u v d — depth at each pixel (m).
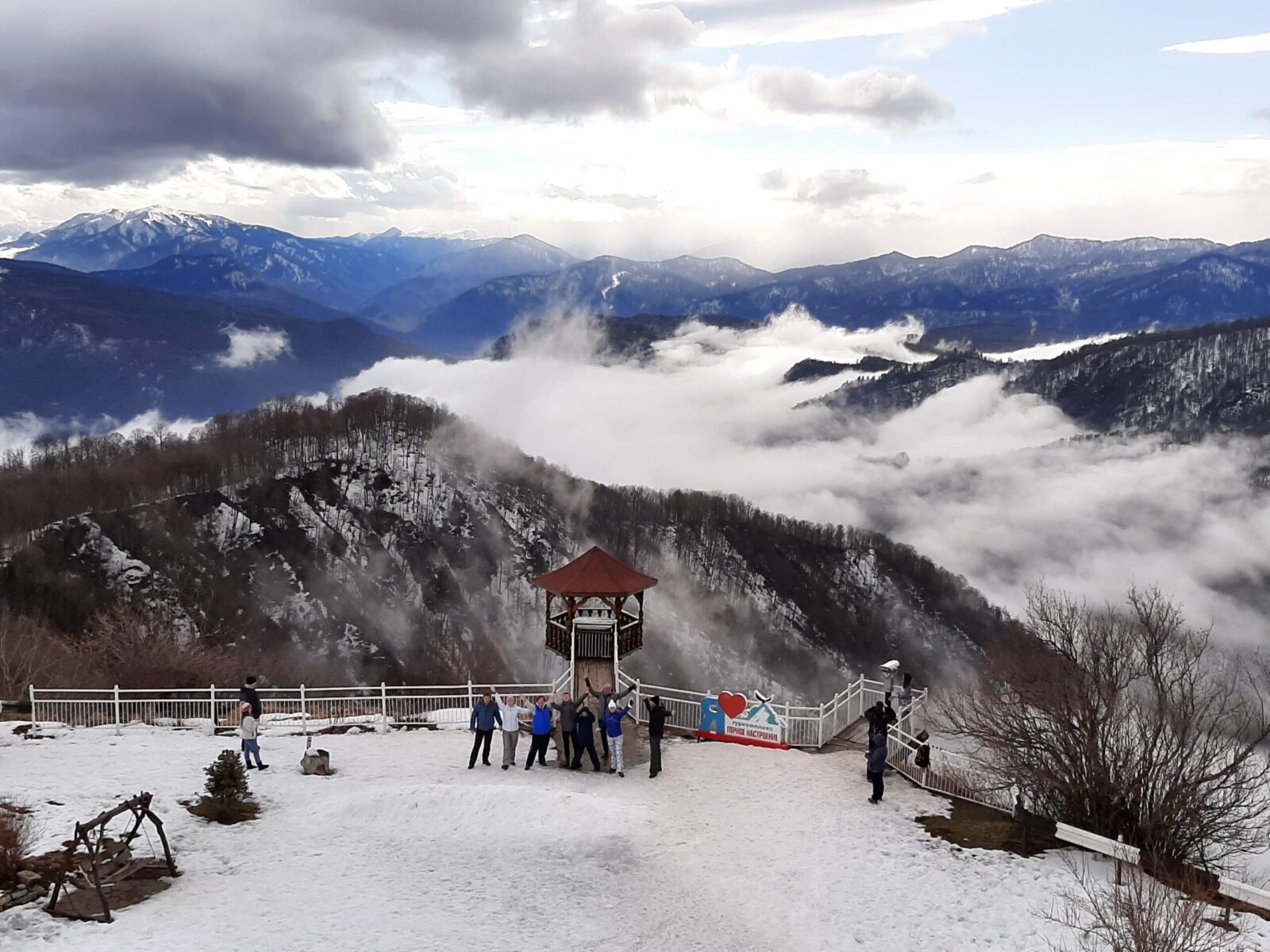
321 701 35.12
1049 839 22.53
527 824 21.48
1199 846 23.78
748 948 17.39
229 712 34.03
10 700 35.19
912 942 17.69
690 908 18.64
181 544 139.75
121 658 46.69
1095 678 24.20
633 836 21.42
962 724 31.83
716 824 22.69
